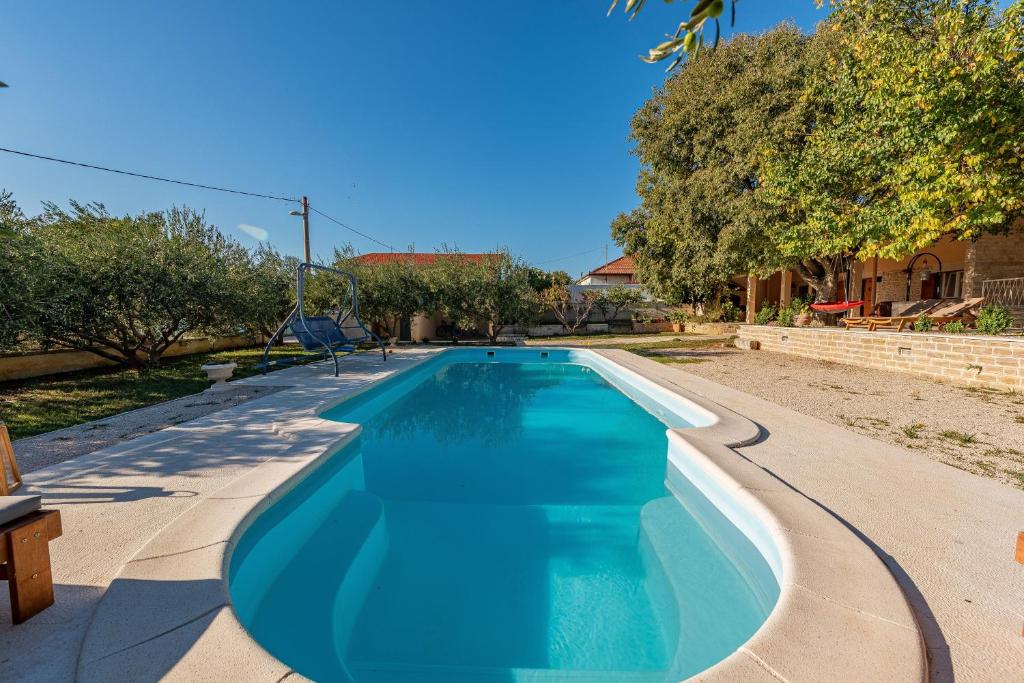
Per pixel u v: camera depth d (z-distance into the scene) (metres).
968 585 2.04
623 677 2.05
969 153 7.07
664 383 7.43
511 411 7.34
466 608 2.52
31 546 1.78
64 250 7.86
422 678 2.06
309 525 3.49
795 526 2.49
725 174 13.30
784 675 1.46
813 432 4.54
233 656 1.52
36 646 1.63
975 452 3.99
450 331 19.20
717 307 21.89
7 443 2.73
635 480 4.43
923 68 7.00
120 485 3.12
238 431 4.51
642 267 18.55
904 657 1.54
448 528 3.46
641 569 2.92
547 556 3.05
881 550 2.34
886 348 9.02
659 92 16.98
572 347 13.74
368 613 2.46
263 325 14.31
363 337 10.70
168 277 8.73
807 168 9.84
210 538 2.30
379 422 6.67
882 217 8.63
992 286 12.81
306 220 17.44
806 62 12.00
